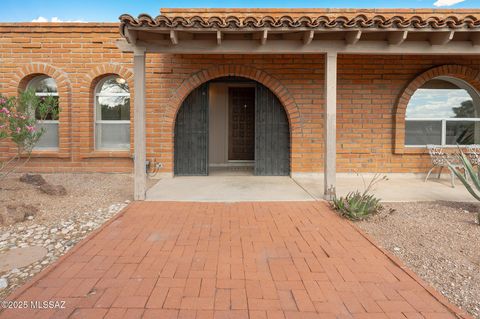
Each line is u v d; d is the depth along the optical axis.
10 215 4.34
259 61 7.80
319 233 4.12
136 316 2.33
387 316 2.36
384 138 8.00
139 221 4.54
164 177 7.92
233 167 10.41
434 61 7.84
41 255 3.39
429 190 6.62
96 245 3.65
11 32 7.73
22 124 5.41
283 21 4.93
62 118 7.82
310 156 8.00
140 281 2.84
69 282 2.80
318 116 7.91
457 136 8.33
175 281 2.85
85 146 7.91
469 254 3.45
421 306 2.49
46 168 7.98
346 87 7.90
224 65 7.76
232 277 2.94
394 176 8.04
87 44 7.76
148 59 7.74
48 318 2.29
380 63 7.86
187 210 5.13
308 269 3.11
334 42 5.51
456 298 2.61
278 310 2.43
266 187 6.89
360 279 2.92
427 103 8.27
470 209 5.13
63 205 5.19
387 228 4.29
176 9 7.82
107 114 8.30
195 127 8.27
